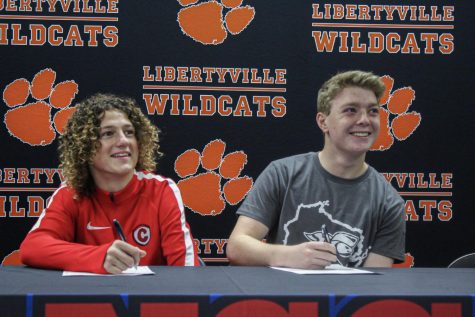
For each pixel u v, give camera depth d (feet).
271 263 5.59
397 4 9.34
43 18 9.05
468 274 4.84
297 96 9.30
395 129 9.37
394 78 9.36
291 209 6.63
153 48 9.18
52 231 5.86
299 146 9.32
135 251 4.70
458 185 9.39
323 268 5.16
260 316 3.37
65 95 9.10
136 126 6.41
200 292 3.49
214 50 9.24
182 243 6.10
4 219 9.04
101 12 9.12
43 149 9.09
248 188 9.30
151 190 6.33
